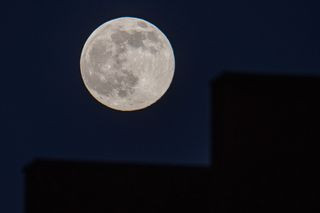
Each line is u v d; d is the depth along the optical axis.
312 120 23.31
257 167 22.98
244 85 23.06
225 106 22.91
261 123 23.09
